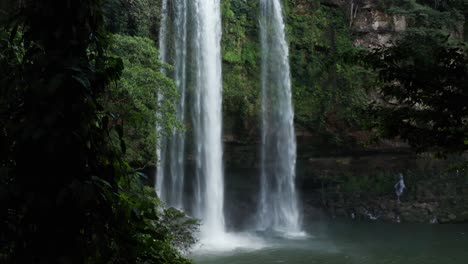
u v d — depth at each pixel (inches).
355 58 243.0
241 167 1113.4
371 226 1025.5
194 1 1016.2
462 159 1143.6
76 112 128.6
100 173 135.9
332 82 1136.8
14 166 129.6
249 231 1015.6
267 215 1124.5
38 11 130.9
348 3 1187.9
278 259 729.6
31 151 127.7
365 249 800.3
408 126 230.4
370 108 253.4
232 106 1064.2
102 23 140.9
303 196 1201.4
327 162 1185.4
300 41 1159.0
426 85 215.3
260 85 1103.6
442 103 212.1
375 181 1197.7
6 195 122.6
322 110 1130.0
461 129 220.7
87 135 132.3
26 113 128.8
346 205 1159.0
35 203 124.1
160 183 983.6
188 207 1045.8
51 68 128.7
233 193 1138.0
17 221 128.3
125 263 138.0
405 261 719.1
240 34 1094.4
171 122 627.2
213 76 1042.1
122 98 549.0
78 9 131.6
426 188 1164.5
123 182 147.5
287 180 1121.4
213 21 1050.7
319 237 924.0
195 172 1038.4
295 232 991.6
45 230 127.6
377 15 1178.0
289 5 1171.9
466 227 986.1
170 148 992.9
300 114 1128.2
